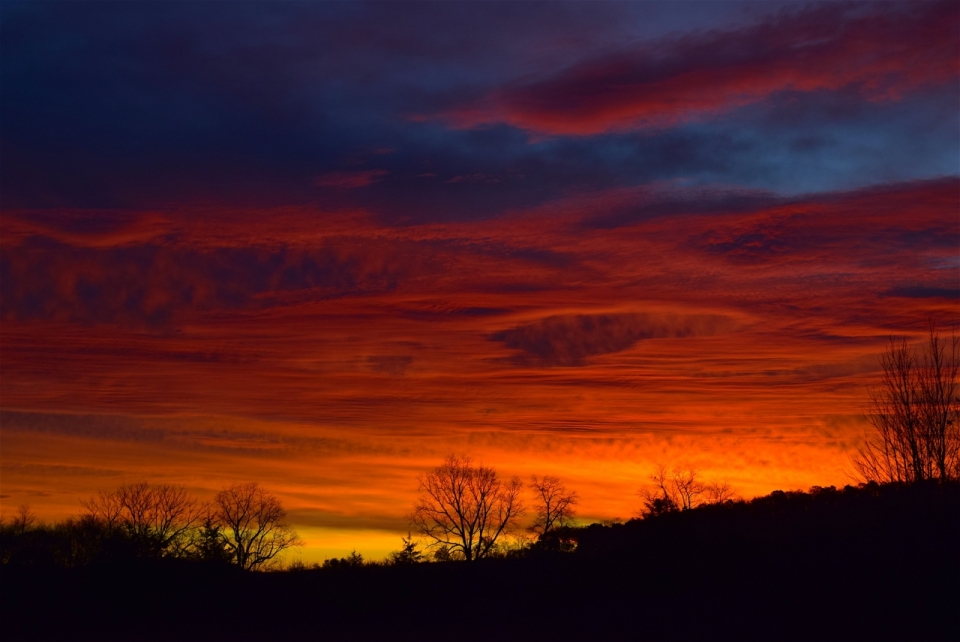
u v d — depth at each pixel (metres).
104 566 28.92
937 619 20.72
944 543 23.98
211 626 26.31
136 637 25.19
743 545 28.77
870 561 24.55
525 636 23.70
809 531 29.23
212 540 34.19
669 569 27.61
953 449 26.98
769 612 22.81
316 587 31.09
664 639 22.00
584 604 26.27
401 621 26.48
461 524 45.28
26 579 31.14
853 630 20.83
